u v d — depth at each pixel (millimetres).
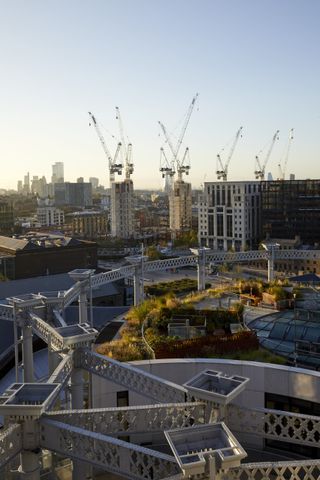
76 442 28703
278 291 68562
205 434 25531
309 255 129625
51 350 48531
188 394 33156
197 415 32094
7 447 28125
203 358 48875
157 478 26094
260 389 43719
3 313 68438
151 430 32031
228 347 51812
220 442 25094
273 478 38719
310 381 41688
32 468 29875
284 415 32312
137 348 53406
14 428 28656
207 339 51719
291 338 53531
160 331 56938
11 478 32781
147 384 36531
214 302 71562
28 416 29281
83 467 36438
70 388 40531
